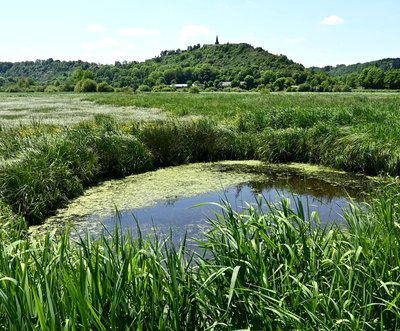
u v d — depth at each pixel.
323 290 2.91
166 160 12.31
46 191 8.00
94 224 7.21
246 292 2.67
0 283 2.37
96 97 45.59
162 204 8.42
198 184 10.08
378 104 19.33
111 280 2.42
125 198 8.87
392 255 3.11
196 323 2.69
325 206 8.09
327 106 17.36
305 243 3.07
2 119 21.06
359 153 11.04
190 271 2.94
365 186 9.78
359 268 2.99
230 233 3.21
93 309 2.20
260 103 24.38
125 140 11.48
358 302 2.74
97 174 10.42
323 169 11.64
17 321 2.10
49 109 29.09
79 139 10.63
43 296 2.35
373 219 3.93
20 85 92.44
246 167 11.99
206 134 12.96
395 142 10.75
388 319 2.78
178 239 6.27
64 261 2.91
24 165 8.07
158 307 2.44
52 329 2.02
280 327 2.55
